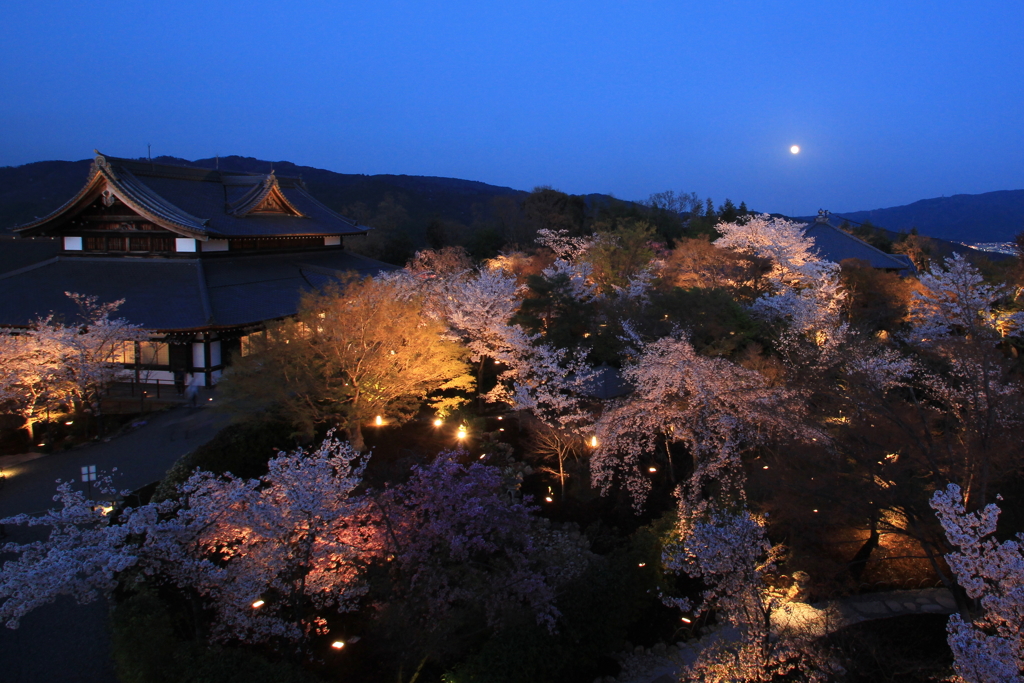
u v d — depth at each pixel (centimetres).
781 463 1585
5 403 2227
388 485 1320
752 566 1163
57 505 1697
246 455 1744
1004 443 1355
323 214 4447
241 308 2839
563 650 1205
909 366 1773
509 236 5647
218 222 3369
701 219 5212
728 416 1620
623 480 1870
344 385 1778
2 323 2603
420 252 4806
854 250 4412
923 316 2683
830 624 1203
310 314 1869
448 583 1263
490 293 2283
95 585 1041
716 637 1335
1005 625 995
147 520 1094
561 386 2009
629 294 2680
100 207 3147
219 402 1861
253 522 1102
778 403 1591
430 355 1959
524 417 2136
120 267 3081
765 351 2392
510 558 1312
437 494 1266
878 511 1413
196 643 1119
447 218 11606
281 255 3838
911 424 1554
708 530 1202
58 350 2173
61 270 3070
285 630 1159
